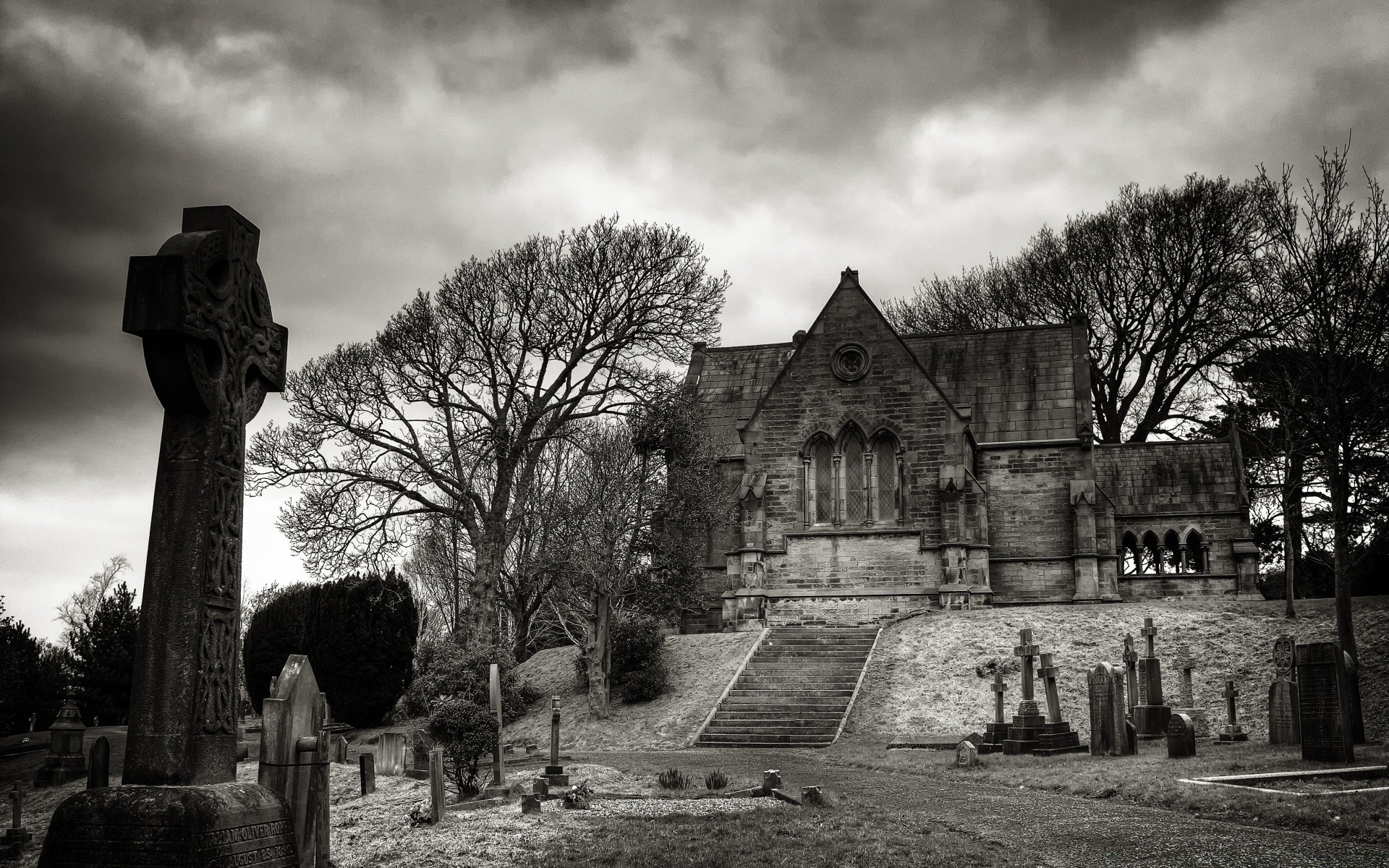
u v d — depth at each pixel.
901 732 33.97
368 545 44.22
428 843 16.31
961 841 14.79
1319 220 29.72
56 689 53.31
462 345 45.28
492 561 44.69
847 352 49.44
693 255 47.72
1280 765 20.48
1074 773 21.42
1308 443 39.94
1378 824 14.76
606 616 39.94
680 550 46.03
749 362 58.97
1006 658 37.66
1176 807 17.34
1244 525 53.25
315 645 45.50
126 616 54.66
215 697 10.54
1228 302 59.25
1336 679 20.62
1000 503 51.97
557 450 56.28
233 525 10.97
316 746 12.75
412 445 45.41
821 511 48.72
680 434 45.16
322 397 44.59
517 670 46.00
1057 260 67.62
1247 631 37.88
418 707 42.50
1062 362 54.38
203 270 10.62
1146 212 64.31
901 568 47.28
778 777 19.42
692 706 37.44
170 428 10.71
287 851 10.95
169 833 9.66
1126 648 29.27
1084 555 50.03
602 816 17.42
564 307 46.44
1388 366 29.45
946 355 56.28
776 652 41.06
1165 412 66.19
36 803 28.66
